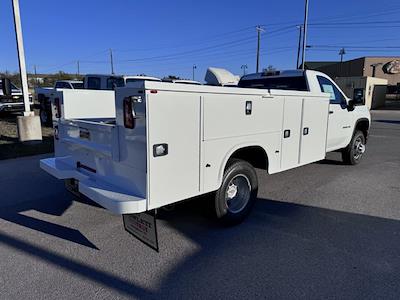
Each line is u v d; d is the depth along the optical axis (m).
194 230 4.09
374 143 11.23
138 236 3.30
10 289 2.91
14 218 4.44
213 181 3.59
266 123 4.13
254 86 6.72
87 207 4.84
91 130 3.65
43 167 4.27
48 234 3.97
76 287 2.94
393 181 6.27
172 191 3.18
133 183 3.12
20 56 9.51
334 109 6.28
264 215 4.57
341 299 2.79
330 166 7.47
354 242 3.79
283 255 3.50
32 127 9.80
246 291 2.90
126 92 3.02
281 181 6.23
